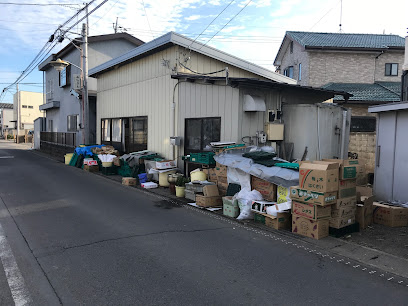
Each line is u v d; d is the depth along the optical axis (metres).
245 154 7.12
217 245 4.81
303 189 5.23
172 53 10.42
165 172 9.69
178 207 7.26
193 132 9.83
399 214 5.87
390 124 7.15
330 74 17.83
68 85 20.02
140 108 12.44
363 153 10.80
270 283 3.62
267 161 6.75
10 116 63.53
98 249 4.53
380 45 17.58
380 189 7.45
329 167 4.97
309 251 4.63
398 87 16.62
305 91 9.56
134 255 4.34
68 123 20.30
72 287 3.44
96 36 17.81
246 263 4.16
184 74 9.70
